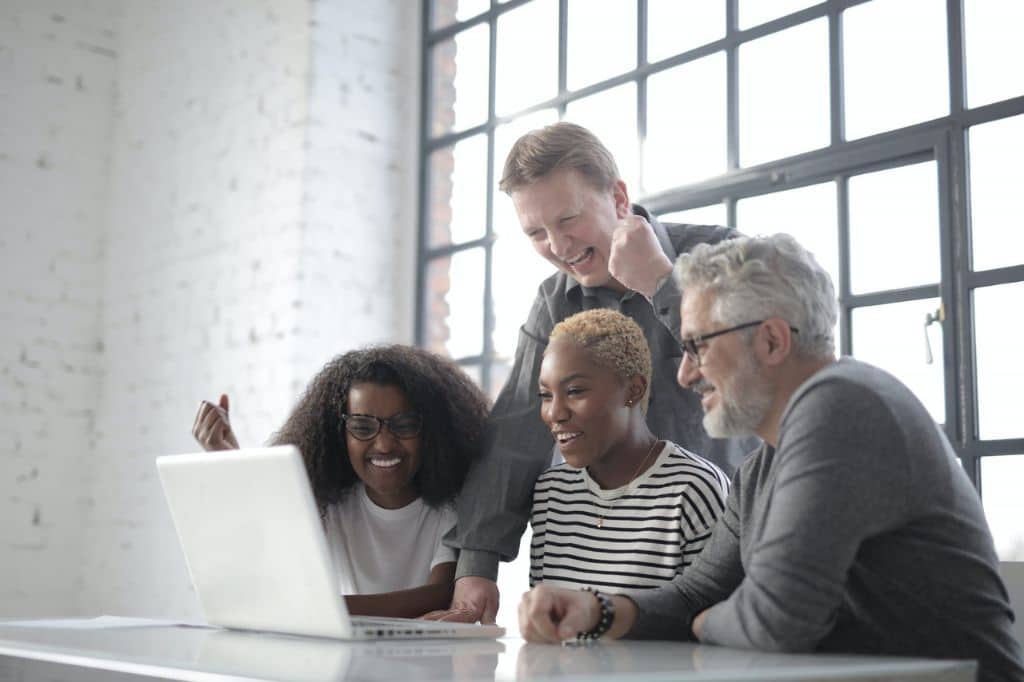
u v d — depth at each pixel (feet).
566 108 12.85
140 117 16.90
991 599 4.77
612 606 5.08
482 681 3.53
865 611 4.79
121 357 16.58
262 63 14.79
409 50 14.85
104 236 17.21
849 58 10.14
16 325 16.34
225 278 14.93
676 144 11.59
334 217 14.10
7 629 5.99
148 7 17.10
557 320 7.55
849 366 4.87
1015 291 8.92
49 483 16.38
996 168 9.11
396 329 14.44
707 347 5.20
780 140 10.62
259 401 14.11
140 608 15.55
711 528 6.03
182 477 5.56
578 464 6.23
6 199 16.44
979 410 9.05
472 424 7.33
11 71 16.66
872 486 4.50
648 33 12.03
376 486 7.06
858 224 9.97
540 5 13.30
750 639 4.56
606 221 7.37
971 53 9.34
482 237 13.67
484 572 6.84
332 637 5.16
